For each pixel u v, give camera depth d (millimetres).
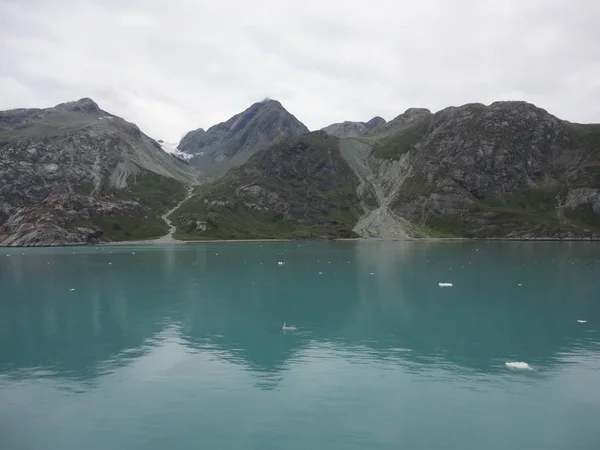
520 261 134750
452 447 27453
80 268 122438
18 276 105000
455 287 84812
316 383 37125
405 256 157500
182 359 43344
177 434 29062
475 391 35344
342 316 61250
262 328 54938
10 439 28672
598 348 45875
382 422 30438
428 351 45312
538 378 37969
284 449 27234
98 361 42938
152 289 84875
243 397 34406
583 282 89625
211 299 74312
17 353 45500
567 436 28656
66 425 30359
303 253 176375
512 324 56031
